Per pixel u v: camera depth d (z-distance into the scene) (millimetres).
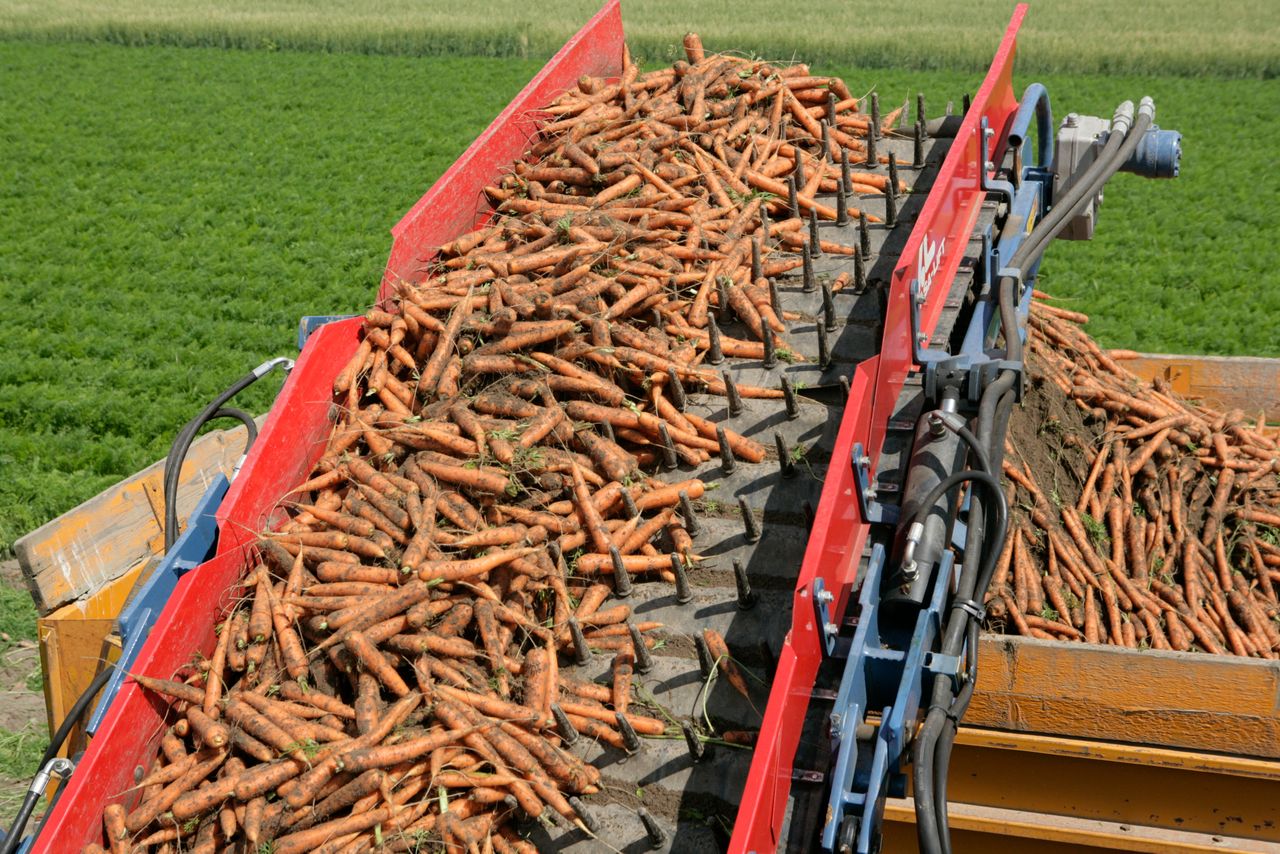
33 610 9344
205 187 22422
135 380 14062
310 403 5875
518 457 5398
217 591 5141
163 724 4816
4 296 17219
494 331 5953
